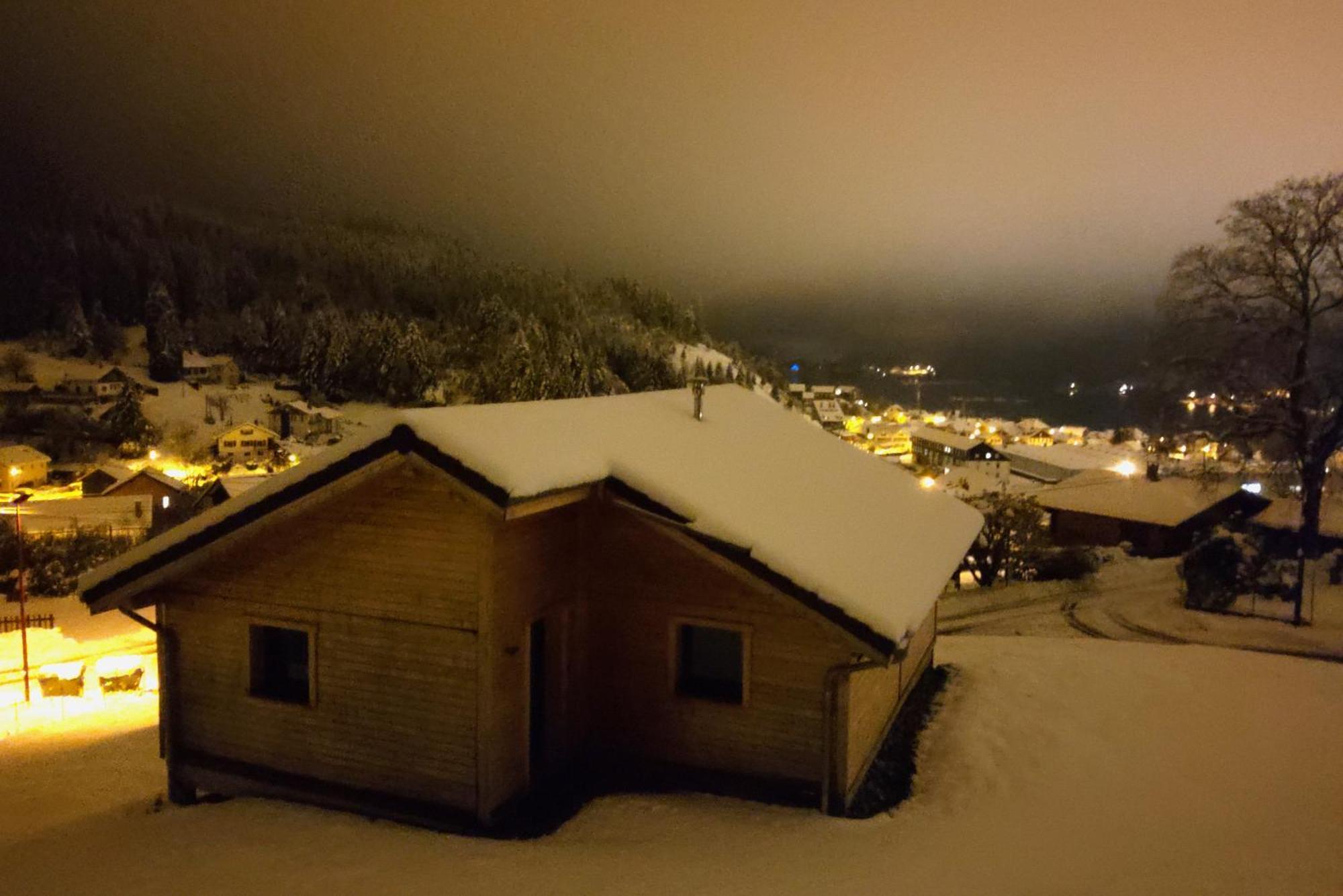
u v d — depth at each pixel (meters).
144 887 6.51
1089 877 6.45
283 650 8.91
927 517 12.27
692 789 8.52
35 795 11.50
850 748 8.19
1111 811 7.98
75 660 22.00
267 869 6.75
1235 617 22.91
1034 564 29.28
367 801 8.12
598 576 8.82
